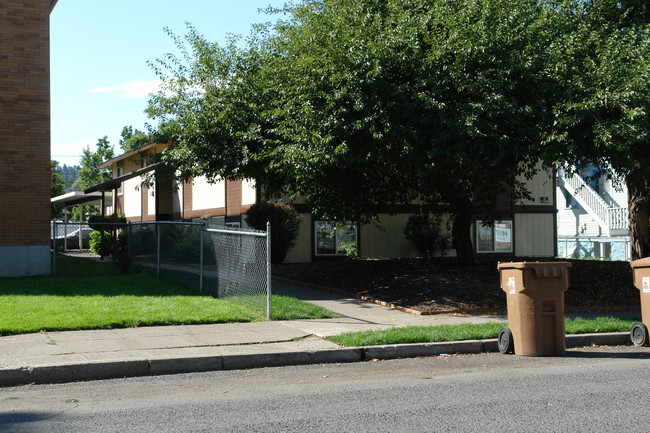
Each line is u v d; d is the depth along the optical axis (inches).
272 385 302.8
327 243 983.6
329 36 553.0
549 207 1130.0
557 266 383.2
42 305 481.1
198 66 718.5
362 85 521.0
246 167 668.1
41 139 676.1
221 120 663.1
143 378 323.0
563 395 274.5
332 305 559.8
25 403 267.7
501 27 526.0
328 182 669.9
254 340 394.6
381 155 518.3
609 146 494.0
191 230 622.8
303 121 548.1
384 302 560.4
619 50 553.3
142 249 743.1
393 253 1031.6
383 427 227.0
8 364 318.3
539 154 510.3
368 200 720.3
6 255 661.3
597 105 510.9
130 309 474.3
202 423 233.1
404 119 523.5
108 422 235.1
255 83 658.8
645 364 351.6
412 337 396.8
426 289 590.6
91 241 1258.6
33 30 673.0
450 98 522.3
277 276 787.4
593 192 1278.3
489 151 518.3
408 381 309.1
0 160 658.2
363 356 374.6
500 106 509.4
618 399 266.7
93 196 1315.2
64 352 348.8
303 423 232.2
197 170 693.3
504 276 398.3
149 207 1374.3
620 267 696.4
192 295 573.0
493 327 433.7
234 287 534.0
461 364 357.7
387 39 523.5
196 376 327.9
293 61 598.9
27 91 669.9
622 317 495.2
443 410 250.2
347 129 527.2
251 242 505.7
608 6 658.2
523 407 254.2
